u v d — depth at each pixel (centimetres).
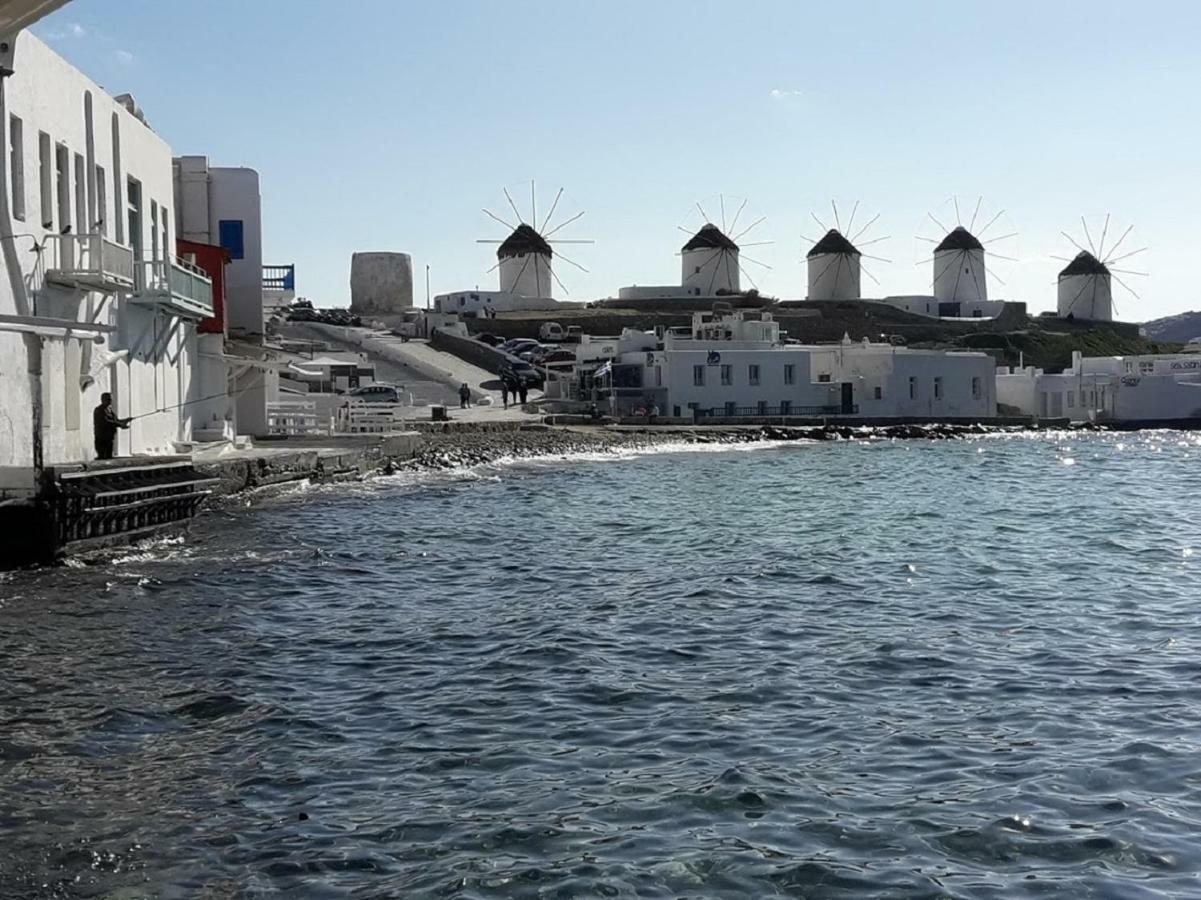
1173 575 2556
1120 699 1517
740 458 6688
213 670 1658
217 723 1402
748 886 971
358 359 10219
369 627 1964
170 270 4059
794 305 16775
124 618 2002
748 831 1081
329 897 945
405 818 1106
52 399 3080
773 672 1661
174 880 973
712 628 1962
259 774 1223
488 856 1023
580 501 4178
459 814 1117
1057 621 2030
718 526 3459
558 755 1291
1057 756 1288
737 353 9594
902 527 3447
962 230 18550
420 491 4447
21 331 2769
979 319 16762
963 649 1808
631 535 3238
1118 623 2014
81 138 3616
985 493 4616
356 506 3875
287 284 6262
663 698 1523
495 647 1814
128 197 4191
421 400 9350
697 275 17400
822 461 6488
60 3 2702
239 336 5803
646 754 1295
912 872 998
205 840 1052
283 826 1087
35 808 1123
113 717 1415
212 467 3659
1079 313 18225
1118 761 1268
